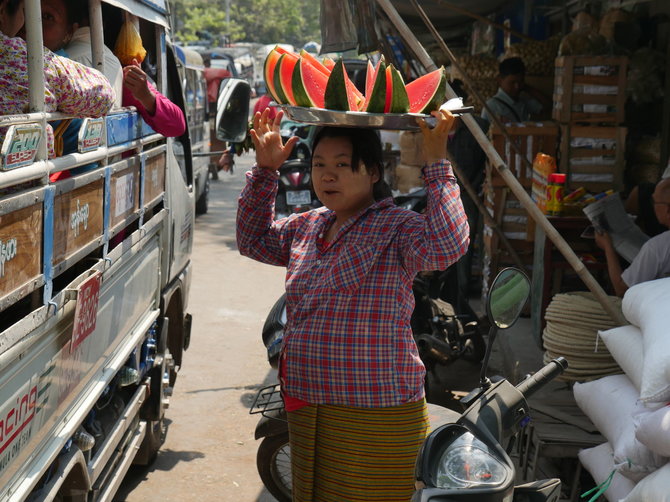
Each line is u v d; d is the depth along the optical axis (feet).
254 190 9.61
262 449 13.26
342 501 8.87
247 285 29.32
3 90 8.67
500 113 25.31
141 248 13.05
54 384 8.75
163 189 14.62
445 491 6.79
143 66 15.83
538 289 20.51
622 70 21.47
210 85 56.70
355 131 8.70
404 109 8.17
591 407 12.71
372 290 8.54
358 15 18.60
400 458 8.74
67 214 8.80
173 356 17.21
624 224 16.90
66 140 11.03
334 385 8.63
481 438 7.50
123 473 12.48
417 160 35.12
